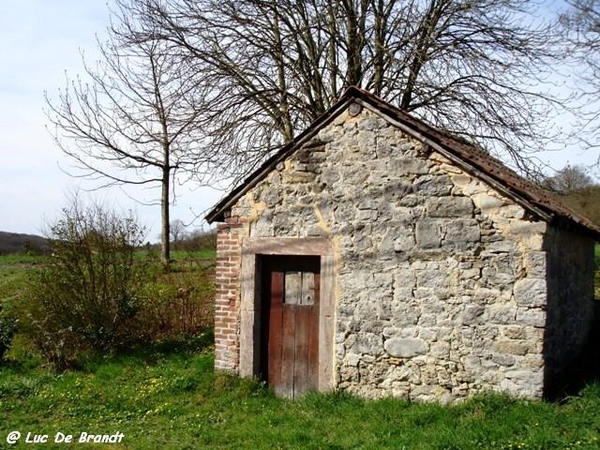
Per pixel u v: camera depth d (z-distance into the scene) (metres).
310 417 7.67
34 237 34.91
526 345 7.28
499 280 7.48
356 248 8.39
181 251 24.86
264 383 8.98
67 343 11.18
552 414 6.71
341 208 8.53
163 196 19.81
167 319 12.84
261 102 14.51
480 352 7.53
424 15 14.09
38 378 9.95
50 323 11.30
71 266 11.38
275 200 8.96
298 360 8.90
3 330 11.00
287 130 14.71
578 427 6.38
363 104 8.41
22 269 22.28
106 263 11.57
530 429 6.36
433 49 13.95
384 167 8.27
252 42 14.19
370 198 8.34
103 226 11.73
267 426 7.46
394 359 8.05
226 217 9.30
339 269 8.48
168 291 13.88
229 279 9.24
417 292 7.96
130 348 11.41
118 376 10.02
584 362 9.27
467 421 6.83
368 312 8.26
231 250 9.25
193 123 14.02
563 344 8.56
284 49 14.44
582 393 7.41
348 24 14.32
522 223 7.39
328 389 8.44
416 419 7.11
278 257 9.13
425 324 7.89
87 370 10.48
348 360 8.34
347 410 7.74
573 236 9.31
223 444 7.00
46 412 8.42
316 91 14.85
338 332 8.42
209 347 11.55
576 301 9.59
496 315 7.47
